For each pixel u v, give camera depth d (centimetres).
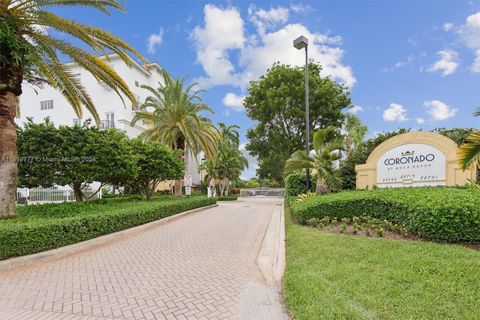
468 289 345
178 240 803
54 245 627
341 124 2748
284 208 1611
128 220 903
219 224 1109
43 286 445
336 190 1123
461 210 521
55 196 1873
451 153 909
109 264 566
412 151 993
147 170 1419
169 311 362
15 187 771
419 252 475
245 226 1073
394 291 354
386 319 296
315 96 2581
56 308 371
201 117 2253
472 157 675
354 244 554
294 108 2600
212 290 432
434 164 941
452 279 371
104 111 2505
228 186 3456
